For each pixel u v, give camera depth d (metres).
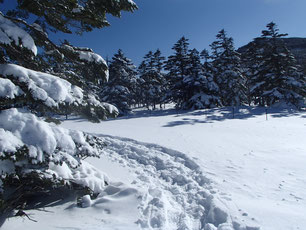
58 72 5.22
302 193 5.08
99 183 5.02
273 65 31.03
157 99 44.69
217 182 5.79
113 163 8.22
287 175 6.26
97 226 3.61
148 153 9.20
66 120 24.95
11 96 3.05
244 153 8.80
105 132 14.67
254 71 37.12
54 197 4.86
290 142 10.93
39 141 2.98
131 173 7.12
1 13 3.92
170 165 7.65
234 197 4.85
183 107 35.06
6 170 2.94
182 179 6.36
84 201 4.43
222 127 16.70
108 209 4.20
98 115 5.06
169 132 14.58
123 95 36.38
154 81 43.56
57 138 3.32
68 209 4.26
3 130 2.85
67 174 4.63
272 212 4.10
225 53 35.53
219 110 27.95
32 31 4.57
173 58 39.25
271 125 17.14
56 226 3.60
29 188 4.20
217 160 7.85
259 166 7.11
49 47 4.88
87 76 5.38
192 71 35.12
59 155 3.51
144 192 4.66
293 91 29.53
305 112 24.50
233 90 35.56
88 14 4.80
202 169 6.88
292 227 3.59
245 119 20.81
